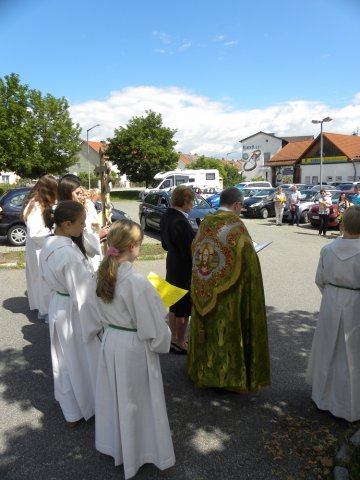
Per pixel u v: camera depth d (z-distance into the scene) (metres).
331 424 3.23
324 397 3.27
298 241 13.02
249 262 3.29
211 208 13.27
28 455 2.90
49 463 2.82
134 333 2.48
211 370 3.45
